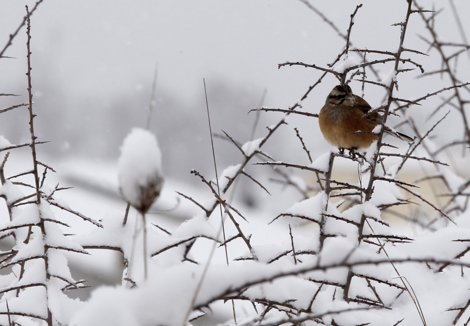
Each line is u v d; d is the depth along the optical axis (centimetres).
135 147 331
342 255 366
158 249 545
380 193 584
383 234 569
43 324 561
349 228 552
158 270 400
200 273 371
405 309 618
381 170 693
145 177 326
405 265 650
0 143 558
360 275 509
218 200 562
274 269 370
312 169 564
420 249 650
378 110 622
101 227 560
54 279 528
